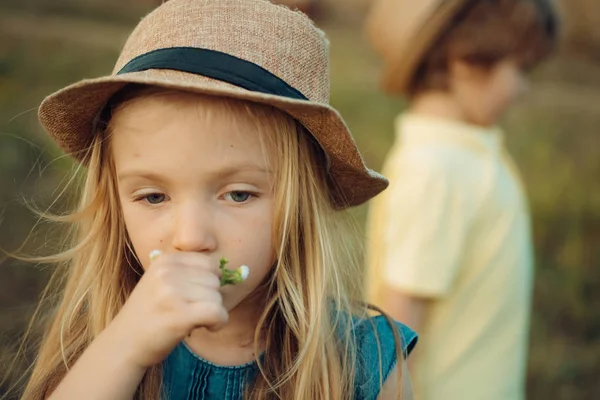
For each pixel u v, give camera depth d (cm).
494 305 234
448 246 224
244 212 136
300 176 149
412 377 227
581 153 715
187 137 131
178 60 137
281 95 139
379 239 239
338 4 1091
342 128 141
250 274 137
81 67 693
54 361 164
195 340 155
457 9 241
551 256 539
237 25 142
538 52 258
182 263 128
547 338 458
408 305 224
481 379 233
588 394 410
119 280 162
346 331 158
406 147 243
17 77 639
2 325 334
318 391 151
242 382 154
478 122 250
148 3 976
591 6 985
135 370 127
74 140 160
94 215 159
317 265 151
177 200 134
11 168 467
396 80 262
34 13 857
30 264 411
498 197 235
